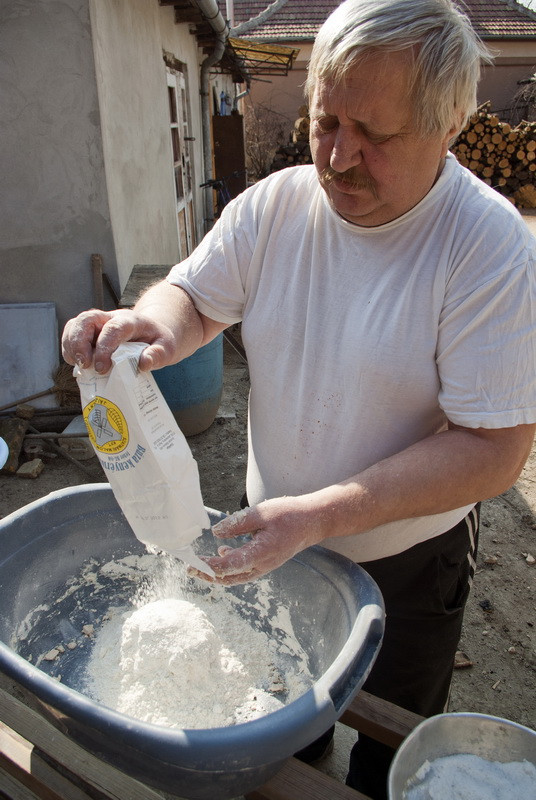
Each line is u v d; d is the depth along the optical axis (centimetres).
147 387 94
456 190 107
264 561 95
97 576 138
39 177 344
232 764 79
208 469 356
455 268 104
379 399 114
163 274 387
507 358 101
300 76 1455
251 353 130
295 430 124
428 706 147
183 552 95
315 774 105
